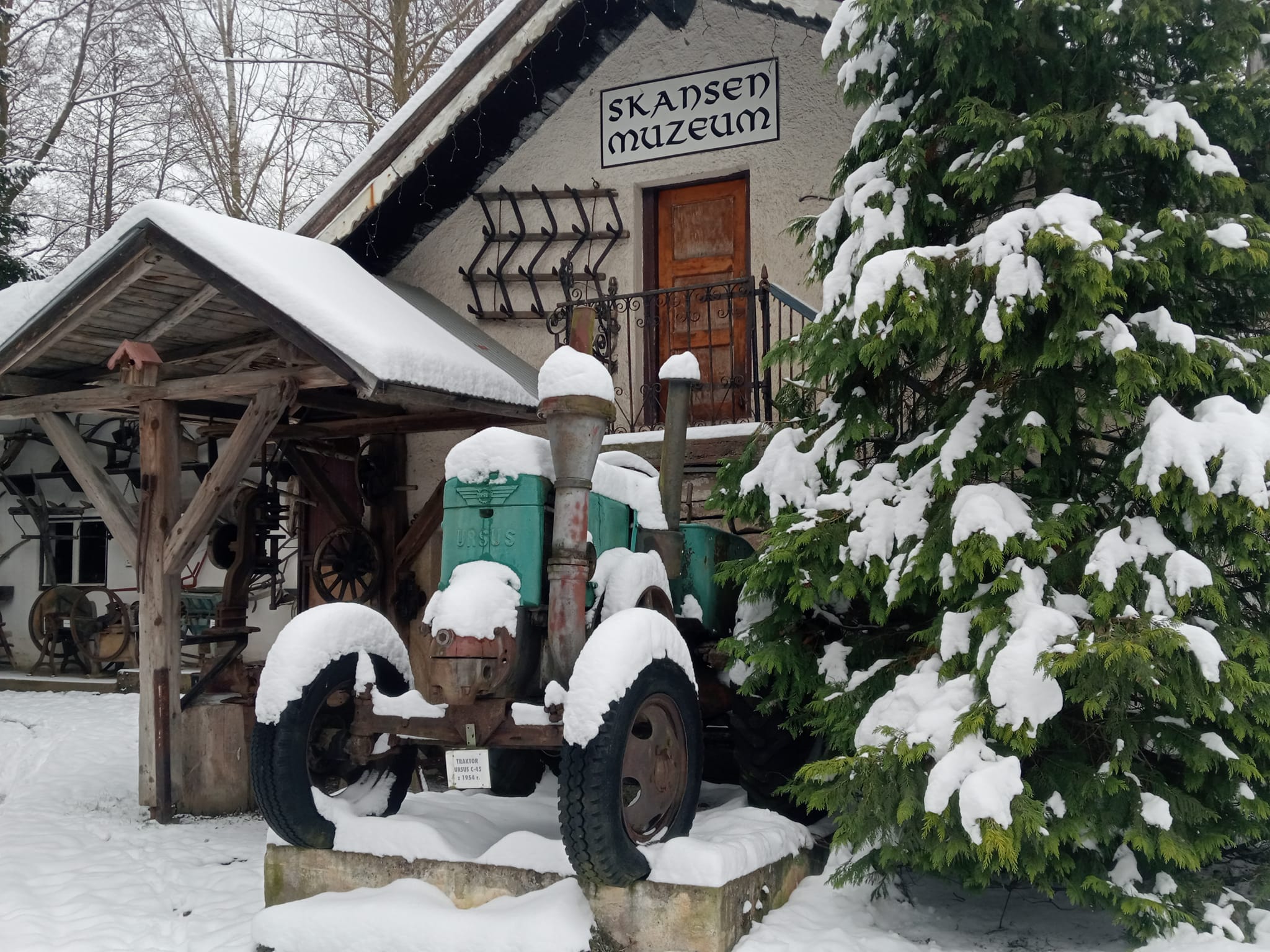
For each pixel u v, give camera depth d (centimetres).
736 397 776
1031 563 411
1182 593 385
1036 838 364
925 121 502
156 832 630
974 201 472
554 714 389
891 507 449
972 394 466
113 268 625
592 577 424
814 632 490
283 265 646
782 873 434
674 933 377
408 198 872
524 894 403
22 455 1459
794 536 457
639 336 841
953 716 391
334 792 465
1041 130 462
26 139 1873
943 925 419
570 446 403
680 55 834
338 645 433
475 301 882
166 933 460
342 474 889
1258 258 423
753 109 807
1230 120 470
